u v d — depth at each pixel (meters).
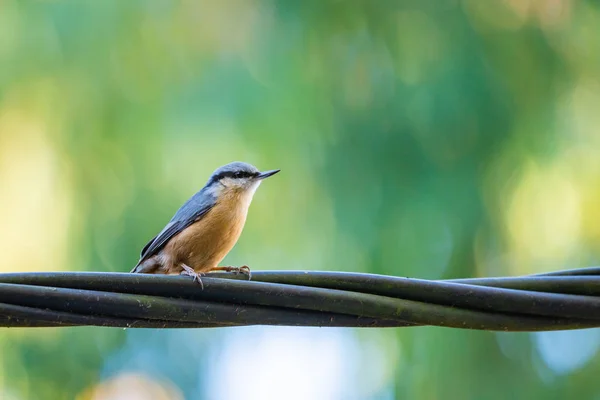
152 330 13.19
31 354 12.32
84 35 13.23
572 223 12.91
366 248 11.96
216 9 13.91
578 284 6.52
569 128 13.22
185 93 13.38
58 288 6.29
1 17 13.37
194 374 12.94
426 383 11.70
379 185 12.18
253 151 12.98
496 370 11.84
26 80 13.20
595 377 12.02
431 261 11.80
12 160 13.09
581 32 13.64
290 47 13.37
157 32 13.62
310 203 12.52
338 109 12.84
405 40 13.05
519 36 13.13
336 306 6.48
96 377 12.63
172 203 12.76
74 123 13.12
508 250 12.15
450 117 12.28
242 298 6.50
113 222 12.66
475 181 12.10
